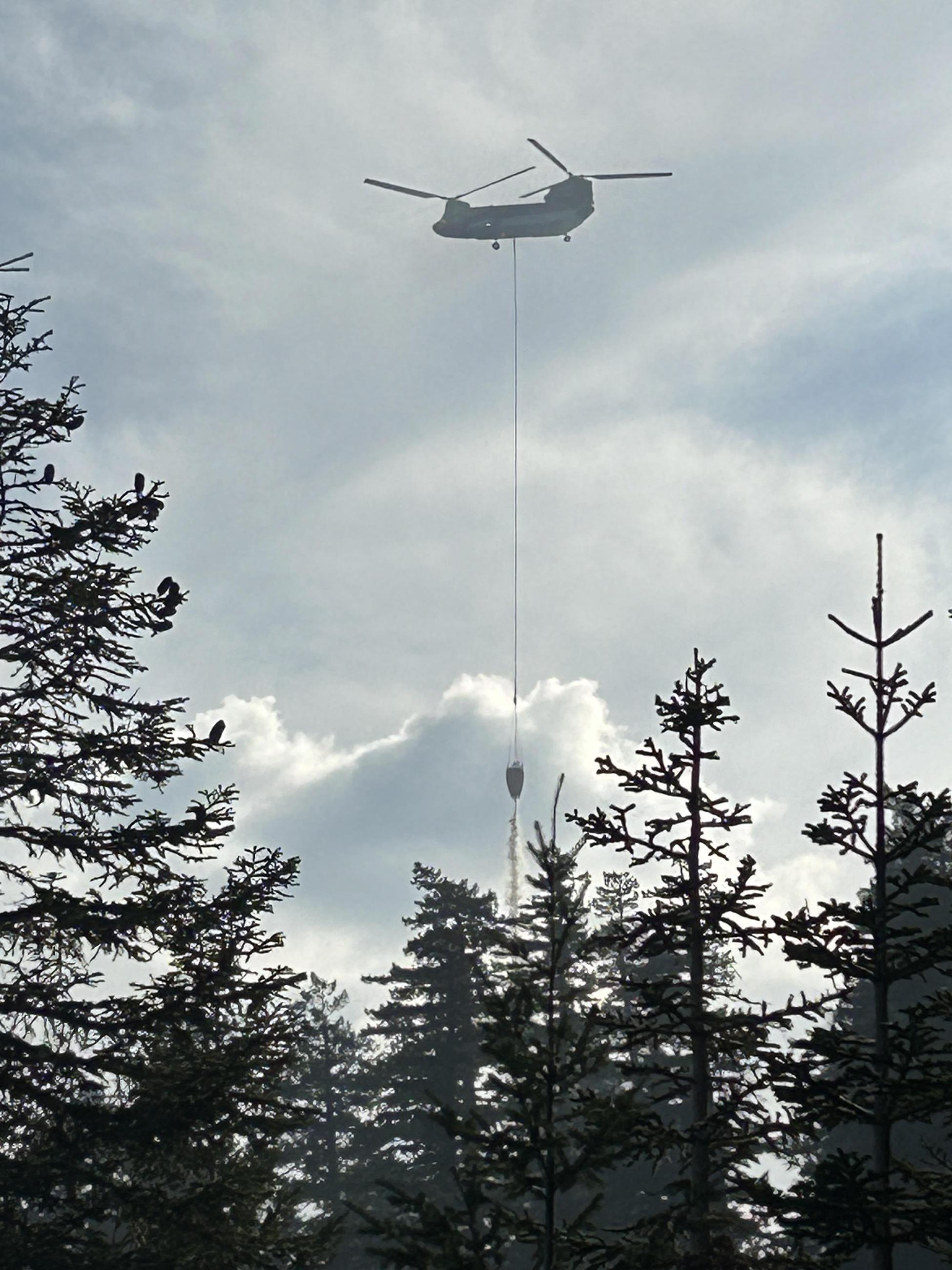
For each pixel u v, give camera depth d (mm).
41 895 18219
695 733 18625
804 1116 17062
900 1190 15906
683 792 18531
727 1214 17125
